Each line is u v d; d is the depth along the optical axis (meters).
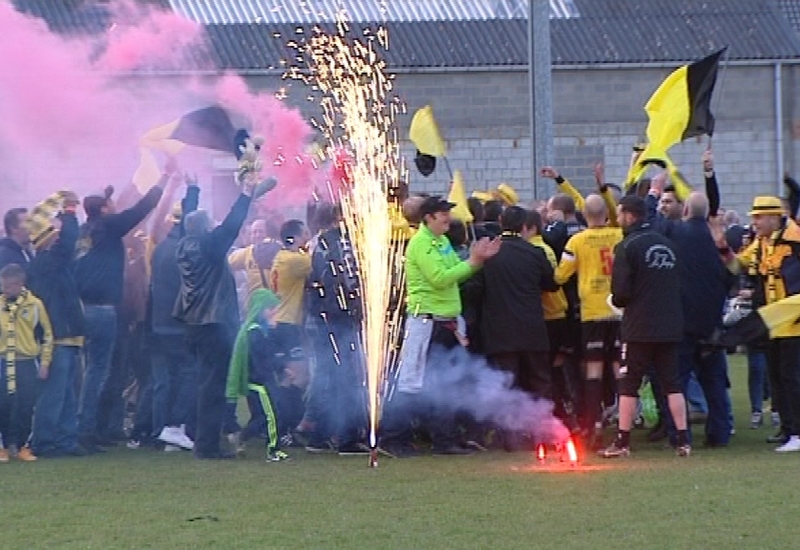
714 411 18.72
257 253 20.03
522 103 43.22
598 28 44.53
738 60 43.78
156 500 14.83
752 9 45.53
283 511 14.08
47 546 12.50
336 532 12.96
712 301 18.33
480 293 18.61
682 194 21.64
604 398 19.55
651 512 13.79
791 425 18.45
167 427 19.22
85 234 19.39
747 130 44.25
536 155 26.69
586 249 18.58
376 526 13.23
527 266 18.50
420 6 44.78
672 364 17.83
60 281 18.55
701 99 21.94
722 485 15.35
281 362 19.22
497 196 22.98
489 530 12.98
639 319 17.55
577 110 43.69
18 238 18.78
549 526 13.13
